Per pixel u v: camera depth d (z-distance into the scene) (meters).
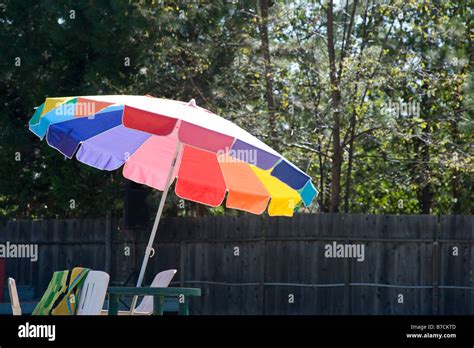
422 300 16.42
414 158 20.64
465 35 20.34
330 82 18.34
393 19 19.17
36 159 19.11
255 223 17.25
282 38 20.14
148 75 17.23
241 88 18.88
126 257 17.92
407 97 20.14
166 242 17.83
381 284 16.62
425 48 19.27
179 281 17.69
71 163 18.41
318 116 19.00
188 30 18.00
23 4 18.20
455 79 18.45
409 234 16.55
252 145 6.32
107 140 8.23
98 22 16.98
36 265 18.23
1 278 17.25
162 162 8.42
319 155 19.97
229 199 8.15
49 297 7.45
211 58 17.83
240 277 17.31
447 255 16.39
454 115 19.09
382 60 18.39
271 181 7.82
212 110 17.44
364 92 18.38
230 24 18.00
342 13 19.45
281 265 17.12
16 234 18.30
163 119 6.39
